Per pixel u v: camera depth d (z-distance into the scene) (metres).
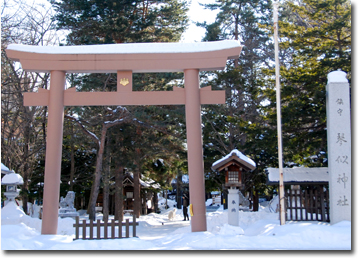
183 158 26.45
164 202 51.69
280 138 13.19
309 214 14.34
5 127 23.83
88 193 34.31
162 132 25.92
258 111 24.72
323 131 17.33
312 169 14.84
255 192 25.98
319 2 19.91
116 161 24.69
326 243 10.20
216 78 24.06
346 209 12.05
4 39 21.34
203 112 24.67
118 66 13.23
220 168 12.88
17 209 16.34
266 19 29.30
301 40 20.09
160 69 13.38
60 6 23.58
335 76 12.75
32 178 28.88
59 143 13.09
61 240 11.90
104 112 23.16
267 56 28.80
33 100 13.27
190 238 11.65
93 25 23.00
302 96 18.30
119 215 24.67
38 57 13.23
